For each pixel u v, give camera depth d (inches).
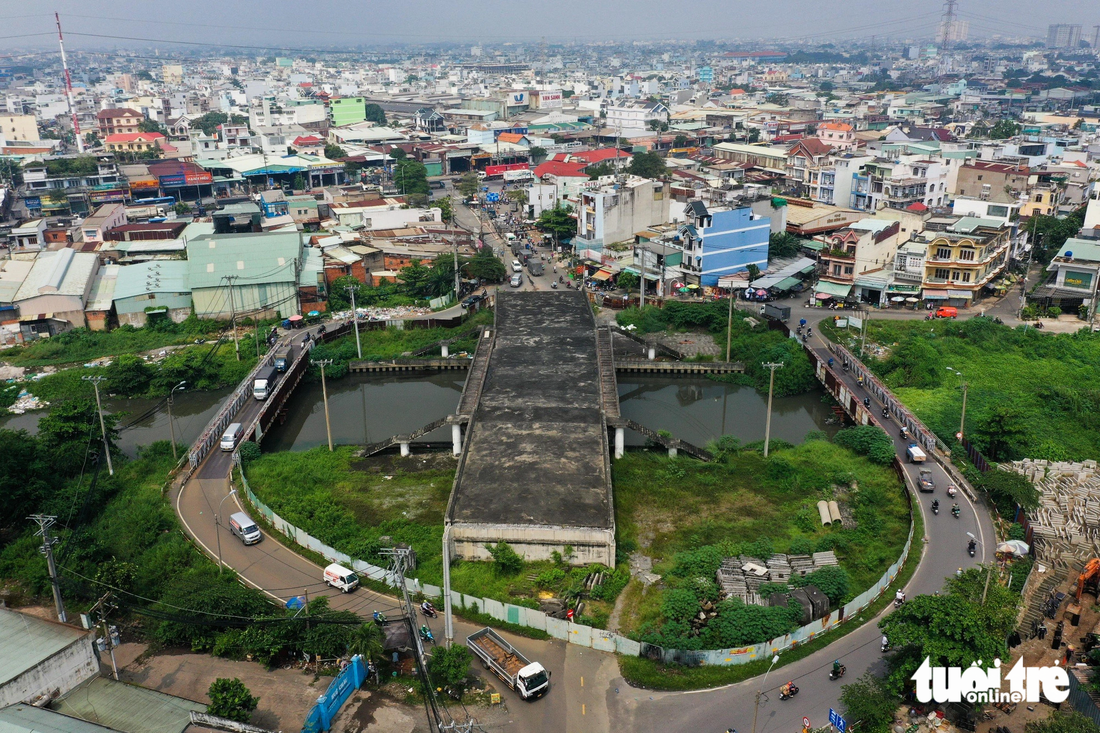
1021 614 2605.8
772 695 2311.8
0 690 2127.2
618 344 5408.5
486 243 7588.6
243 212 7391.7
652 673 2396.7
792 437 4288.9
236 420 4224.9
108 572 2795.3
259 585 2854.3
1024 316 5457.7
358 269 6368.1
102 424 3735.2
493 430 3703.3
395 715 2246.6
